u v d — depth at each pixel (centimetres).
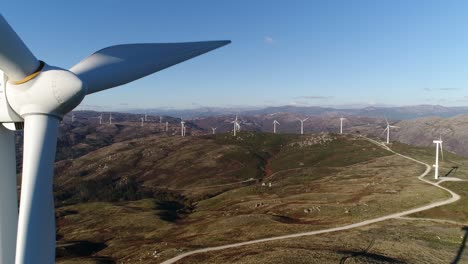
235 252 5959
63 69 1528
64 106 1499
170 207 14975
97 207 14738
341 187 11969
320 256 5047
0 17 1254
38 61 1512
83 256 8556
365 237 6141
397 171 14162
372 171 14962
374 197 9456
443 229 6662
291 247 5731
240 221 8512
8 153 1596
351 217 8081
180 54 2266
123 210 13662
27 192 1445
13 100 1484
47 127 1502
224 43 2488
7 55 1359
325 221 8025
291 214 9175
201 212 12269
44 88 1452
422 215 7888
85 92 1527
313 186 13050
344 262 4775
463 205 8231
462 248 5625
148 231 10569
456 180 11088
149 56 2130
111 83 1944
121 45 2077
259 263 4972
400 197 9125
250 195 13638
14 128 1570
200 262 5750
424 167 14750
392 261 4847
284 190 13312
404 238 6031
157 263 6122
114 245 9162
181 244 7225
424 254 5241
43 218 1467
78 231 11731
